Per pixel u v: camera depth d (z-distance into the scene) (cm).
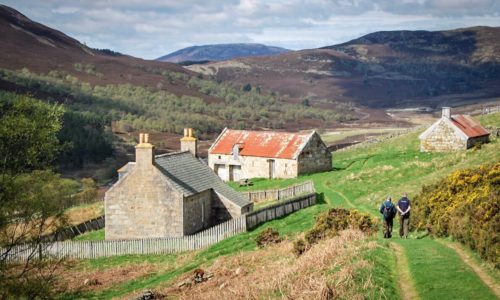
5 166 3472
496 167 3600
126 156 17575
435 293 2183
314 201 6053
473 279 2308
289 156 8381
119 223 5472
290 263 3206
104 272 4469
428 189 4103
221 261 4022
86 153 16412
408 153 8306
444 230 3225
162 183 5359
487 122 9700
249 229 5069
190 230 5481
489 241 2531
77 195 9125
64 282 4147
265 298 2498
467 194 3431
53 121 3662
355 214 3650
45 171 3578
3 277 3347
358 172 7212
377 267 2478
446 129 7894
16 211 3453
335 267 2542
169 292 3503
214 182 6150
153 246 4984
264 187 7744
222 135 9488
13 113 3591
